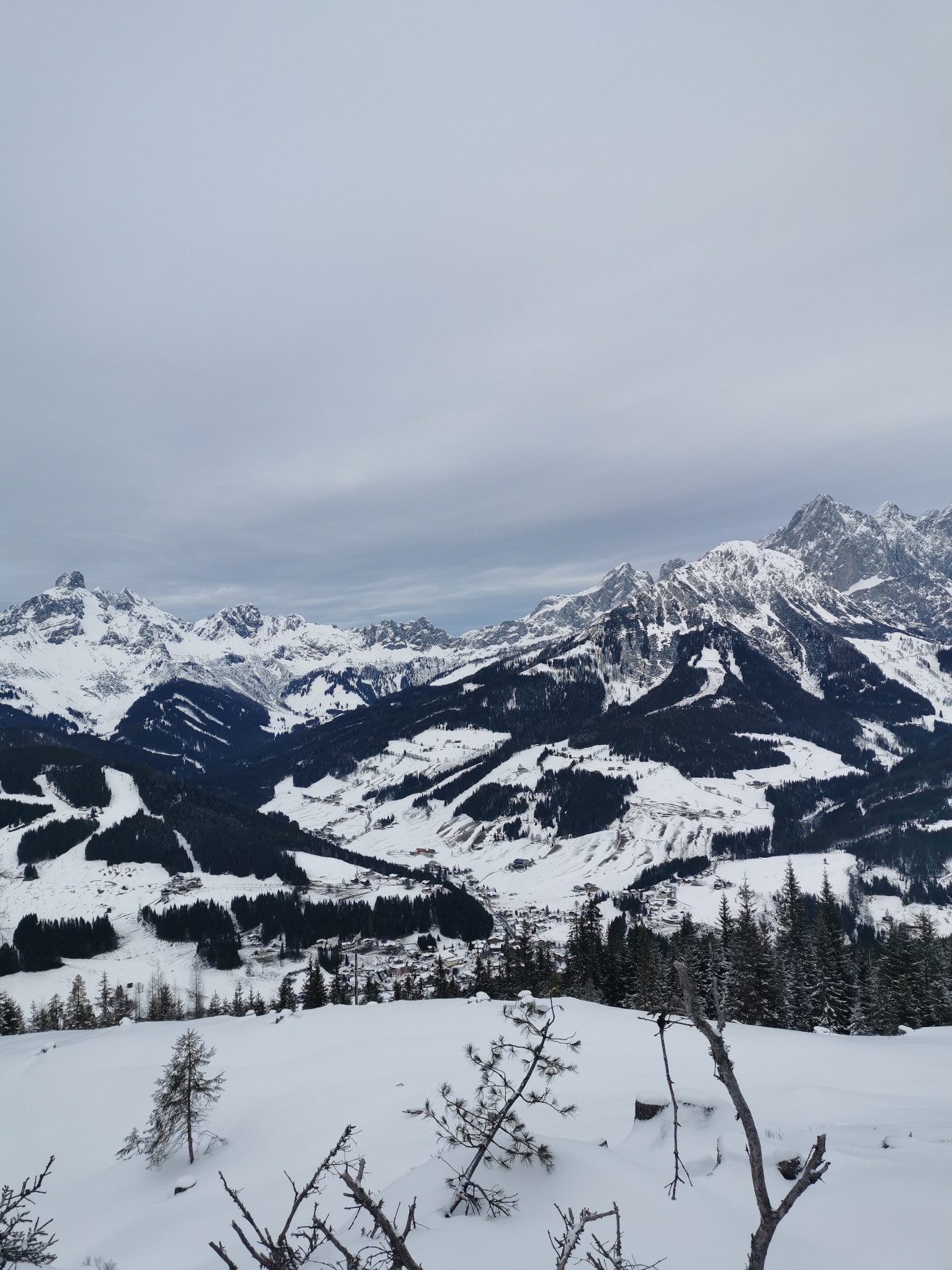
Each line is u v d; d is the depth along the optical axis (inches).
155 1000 4308.6
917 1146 526.6
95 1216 986.7
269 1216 788.0
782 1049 1304.1
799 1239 337.7
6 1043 1962.4
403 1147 834.2
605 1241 325.1
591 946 3757.4
